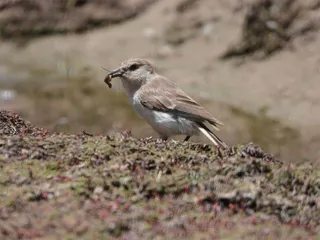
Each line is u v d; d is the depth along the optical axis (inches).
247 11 766.5
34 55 841.5
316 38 741.9
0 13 884.6
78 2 878.4
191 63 762.8
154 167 350.6
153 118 472.4
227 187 335.9
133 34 830.5
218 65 753.0
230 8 807.1
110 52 818.2
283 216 324.2
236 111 674.2
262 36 757.3
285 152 584.4
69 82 770.8
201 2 829.2
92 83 764.6
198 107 468.1
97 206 316.8
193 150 380.5
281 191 339.6
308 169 366.0
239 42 763.4
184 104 466.6
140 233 300.5
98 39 844.0
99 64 801.6
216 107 681.6
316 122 648.4
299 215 326.0
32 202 319.9
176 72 748.6
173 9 834.8
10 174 343.6
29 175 341.7
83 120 658.2
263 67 733.9
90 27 868.0
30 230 299.1
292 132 629.6
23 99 718.5
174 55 781.3
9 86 756.6
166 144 384.5
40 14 878.4
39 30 872.3
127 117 668.7
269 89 702.5
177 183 336.8
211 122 469.7
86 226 300.8
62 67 807.7
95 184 331.6
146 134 617.9
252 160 355.3
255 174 351.9
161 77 491.2
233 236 301.3
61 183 334.3
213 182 339.3
